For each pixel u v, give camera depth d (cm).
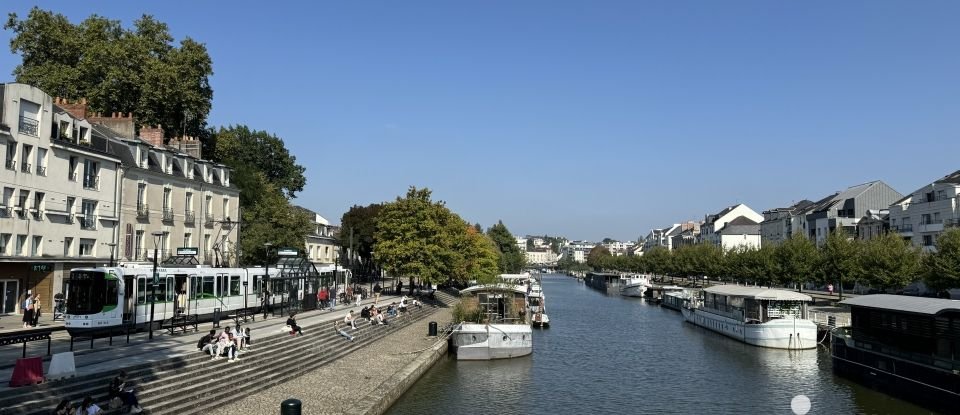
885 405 2886
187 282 3653
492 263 9594
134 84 5266
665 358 4200
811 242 7025
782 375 3606
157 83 5325
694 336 5331
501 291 4269
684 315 6644
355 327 3984
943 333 2733
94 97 5144
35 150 3706
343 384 2689
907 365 2878
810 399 3020
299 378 2738
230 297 4088
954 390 2581
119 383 1802
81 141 4069
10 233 3547
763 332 4578
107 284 2994
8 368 2059
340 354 3359
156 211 4662
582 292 13050
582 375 3600
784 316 4656
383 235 6700
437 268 6531
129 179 4419
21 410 1620
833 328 4281
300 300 4681
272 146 8694
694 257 10725
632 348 4647
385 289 7650
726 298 5422
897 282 5272
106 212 4216
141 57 5347
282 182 8800
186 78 5659
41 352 2397
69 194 3934
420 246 6481
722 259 9362
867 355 3222
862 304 3275
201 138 6334
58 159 3866
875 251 5447
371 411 2286
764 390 3234
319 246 8338
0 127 3466
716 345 4781
